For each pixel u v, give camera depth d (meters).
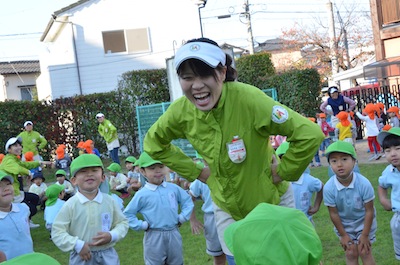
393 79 19.73
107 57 27.14
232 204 3.75
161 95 22.25
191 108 3.66
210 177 3.89
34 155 15.52
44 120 20.53
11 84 40.94
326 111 14.55
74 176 5.04
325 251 6.39
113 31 27.20
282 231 2.15
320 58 43.50
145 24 27.53
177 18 27.83
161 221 5.68
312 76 20.44
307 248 2.14
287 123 3.48
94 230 4.98
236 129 3.54
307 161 3.57
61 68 26.62
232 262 3.91
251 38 36.09
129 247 7.91
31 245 5.19
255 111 3.50
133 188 9.73
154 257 5.69
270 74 23.42
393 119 14.70
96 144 21.22
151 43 27.64
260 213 2.28
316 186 5.80
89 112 21.30
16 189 9.09
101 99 21.44
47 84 29.84
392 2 18.05
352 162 5.06
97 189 5.11
